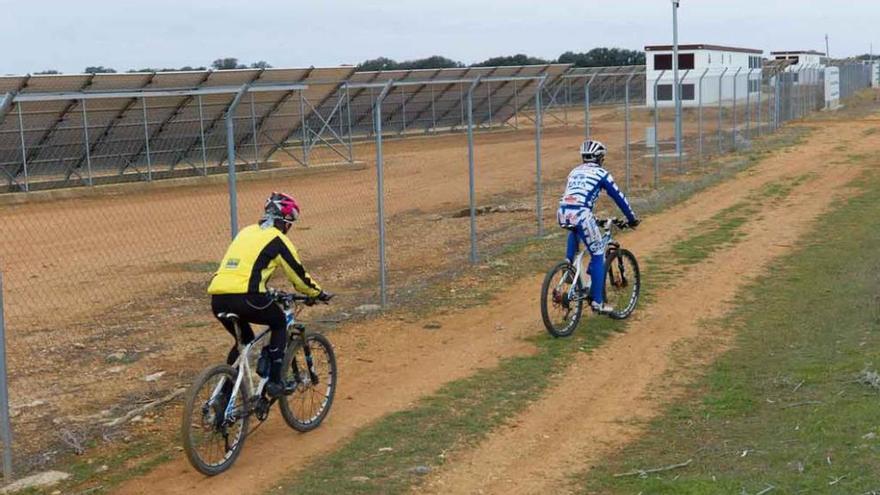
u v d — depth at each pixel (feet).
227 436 23.94
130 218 68.59
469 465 24.27
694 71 185.37
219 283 23.99
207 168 92.68
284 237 24.59
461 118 154.71
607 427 26.86
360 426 27.17
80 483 23.40
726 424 26.53
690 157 105.19
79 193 78.18
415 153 121.60
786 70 161.79
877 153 105.40
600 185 36.58
